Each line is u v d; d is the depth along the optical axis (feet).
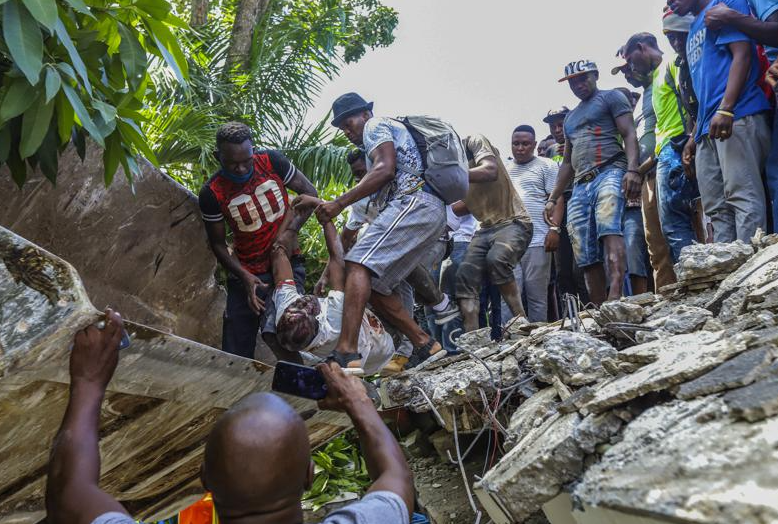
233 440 4.44
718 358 6.04
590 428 6.66
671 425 5.55
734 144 12.21
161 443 8.55
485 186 16.02
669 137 15.64
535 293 18.26
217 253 12.42
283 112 28.99
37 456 7.07
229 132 11.63
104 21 8.60
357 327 11.27
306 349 11.78
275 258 12.10
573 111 16.92
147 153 8.90
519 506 7.09
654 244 17.12
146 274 11.95
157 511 11.43
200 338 13.34
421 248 11.98
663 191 15.26
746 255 11.03
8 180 9.50
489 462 15.62
